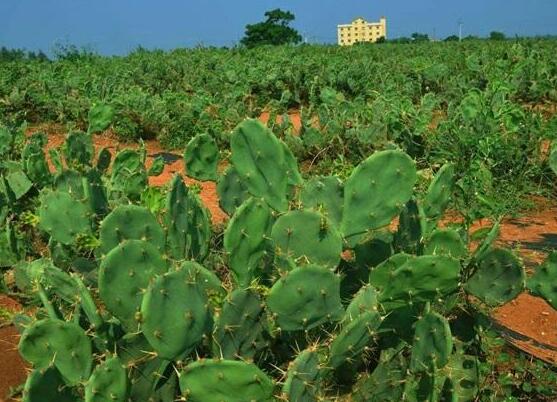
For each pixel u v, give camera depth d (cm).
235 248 303
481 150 685
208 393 258
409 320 301
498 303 317
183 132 1000
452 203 579
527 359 366
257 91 1481
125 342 277
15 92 1224
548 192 661
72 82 1380
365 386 303
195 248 361
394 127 771
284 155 356
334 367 283
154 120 1030
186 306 259
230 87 1424
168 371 284
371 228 327
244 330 288
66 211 414
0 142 705
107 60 2441
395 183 322
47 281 333
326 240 304
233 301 283
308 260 304
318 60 1861
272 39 5281
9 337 392
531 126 726
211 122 977
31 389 254
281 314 285
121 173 561
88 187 421
